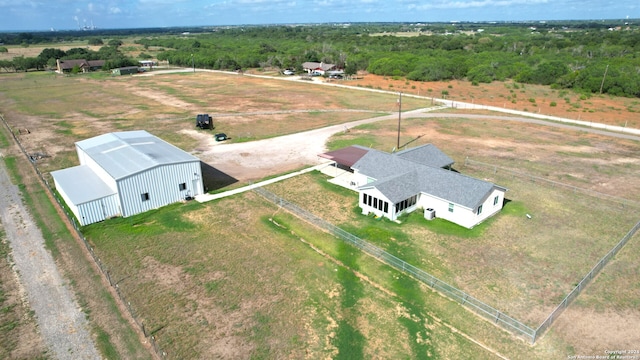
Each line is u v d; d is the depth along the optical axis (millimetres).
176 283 27188
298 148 57562
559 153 55094
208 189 43062
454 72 125875
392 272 28562
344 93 103500
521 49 164250
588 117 76062
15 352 21328
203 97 99375
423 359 21266
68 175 41188
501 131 66562
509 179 45812
